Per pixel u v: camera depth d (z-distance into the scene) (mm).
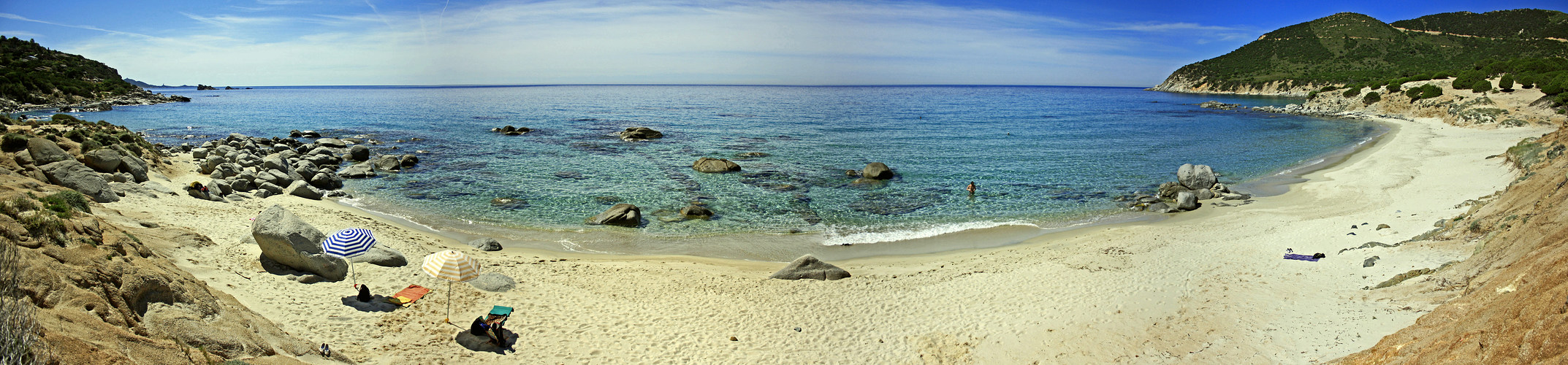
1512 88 69625
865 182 35594
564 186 33750
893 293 17328
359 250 15820
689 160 44188
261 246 15859
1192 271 18188
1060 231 25703
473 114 94938
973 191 33031
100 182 20359
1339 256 18609
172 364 8906
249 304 13281
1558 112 57344
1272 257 19266
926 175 38219
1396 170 35938
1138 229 25266
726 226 25828
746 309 16078
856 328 14891
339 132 64188
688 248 22844
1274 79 171125
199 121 79062
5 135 22516
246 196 27062
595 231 24938
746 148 51656
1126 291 16688
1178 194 30219
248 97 184750
